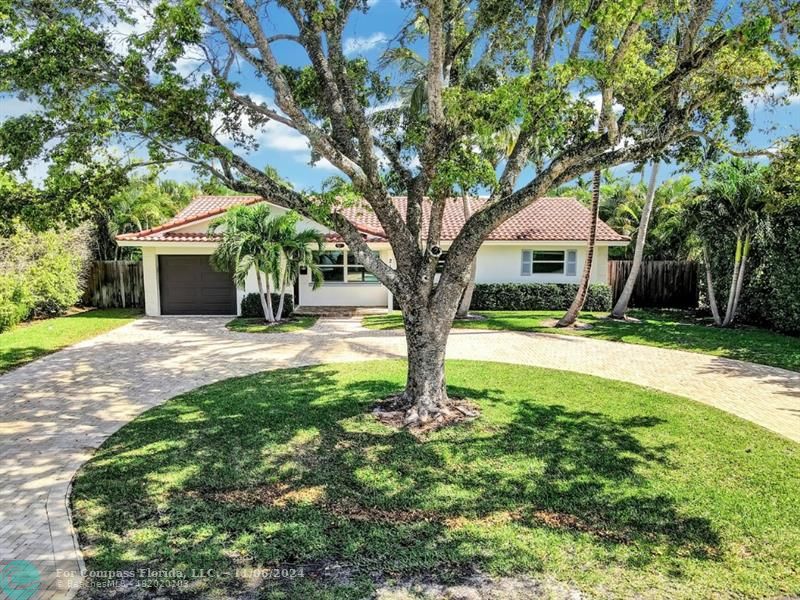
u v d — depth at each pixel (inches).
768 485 219.8
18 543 174.2
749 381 398.9
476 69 347.9
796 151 285.7
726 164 589.3
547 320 717.9
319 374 413.1
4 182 285.1
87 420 305.1
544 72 244.1
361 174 271.4
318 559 166.4
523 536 179.3
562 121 269.0
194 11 227.9
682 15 236.7
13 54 236.1
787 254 596.7
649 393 359.9
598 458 246.1
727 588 152.9
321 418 298.4
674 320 728.3
